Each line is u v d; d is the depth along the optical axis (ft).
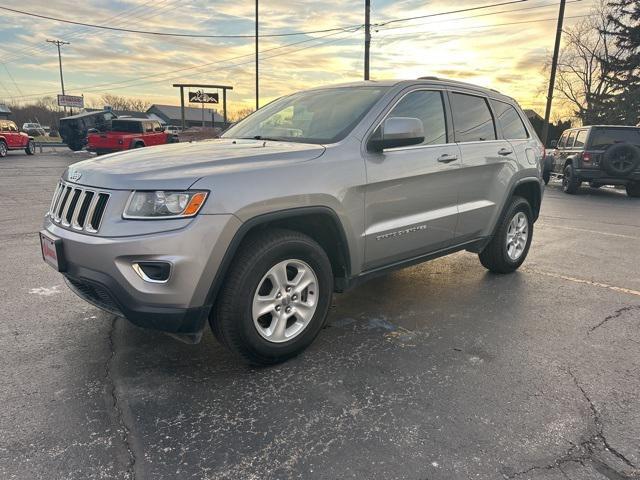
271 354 10.40
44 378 10.02
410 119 11.36
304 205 10.21
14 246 20.70
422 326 13.00
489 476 7.41
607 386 10.05
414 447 8.06
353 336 12.30
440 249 14.42
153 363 10.73
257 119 14.53
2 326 12.50
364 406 9.21
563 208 36.58
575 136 48.65
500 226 16.75
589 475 7.45
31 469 7.41
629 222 30.04
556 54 79.36
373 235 11.87
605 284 16.85
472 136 15.21
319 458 7.78
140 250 8.68
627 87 128.16
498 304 14.74
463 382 10.13
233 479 7.30
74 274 9.59
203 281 8.99
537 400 9.50
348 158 11.22
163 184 8.86
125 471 7.42
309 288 10.96
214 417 8.80
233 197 9.19
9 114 187.62
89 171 9.98
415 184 12.79
